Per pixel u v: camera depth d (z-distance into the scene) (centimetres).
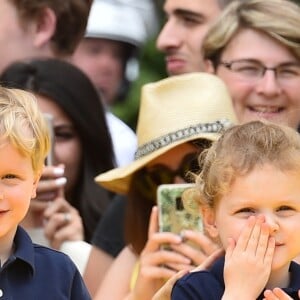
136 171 1748
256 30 1869
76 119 1994
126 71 2844
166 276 1614
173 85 1753
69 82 2002
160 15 3011
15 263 1338
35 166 1333
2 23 2162
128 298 1645
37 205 1842
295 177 1331
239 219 1340
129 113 2909
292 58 1867
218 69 1905
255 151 1342
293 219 1333
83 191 2008
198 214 1642
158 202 1655
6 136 1302
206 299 1357
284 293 1307
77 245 1836
